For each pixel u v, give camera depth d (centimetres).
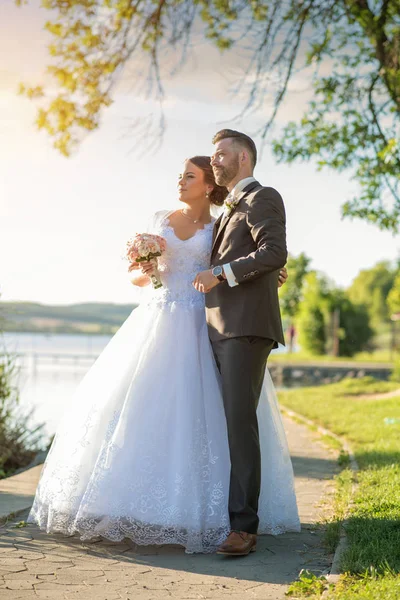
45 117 670
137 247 422
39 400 1675
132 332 436
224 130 421
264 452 429
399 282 2162
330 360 3984
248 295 397
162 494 385
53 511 407
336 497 517
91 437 408
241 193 411
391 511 439
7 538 409
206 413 403
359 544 371
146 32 677
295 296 4888
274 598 318
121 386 414
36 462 711
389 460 632
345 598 292
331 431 930
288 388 2559
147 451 392
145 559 375
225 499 391
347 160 1031
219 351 402
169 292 433
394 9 883
